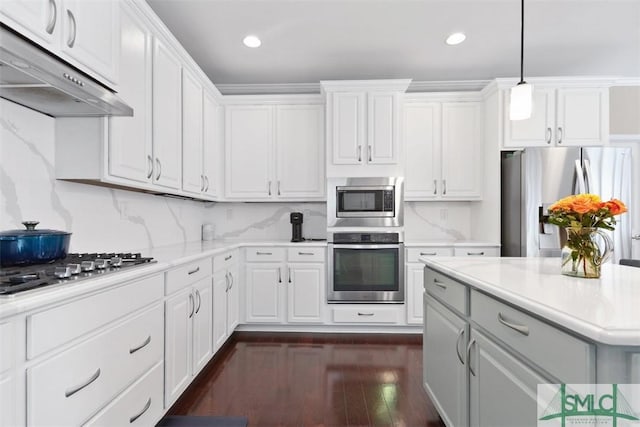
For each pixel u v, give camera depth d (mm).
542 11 2602
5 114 1488
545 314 908
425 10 2578
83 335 1180
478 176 3627
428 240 3926
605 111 3277
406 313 3377
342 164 3434
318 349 2967
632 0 2477
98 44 1586
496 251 3332
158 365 1732
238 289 3311
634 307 912
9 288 1019
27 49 1129
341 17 2656
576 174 3000
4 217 1491
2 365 895
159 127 2266
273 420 1928
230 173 3666
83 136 1736
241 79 3799
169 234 3090
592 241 1353
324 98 3623
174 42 2418
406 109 3660
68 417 1105
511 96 1867
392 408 2047
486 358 1301
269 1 2459
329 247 3387
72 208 1885
